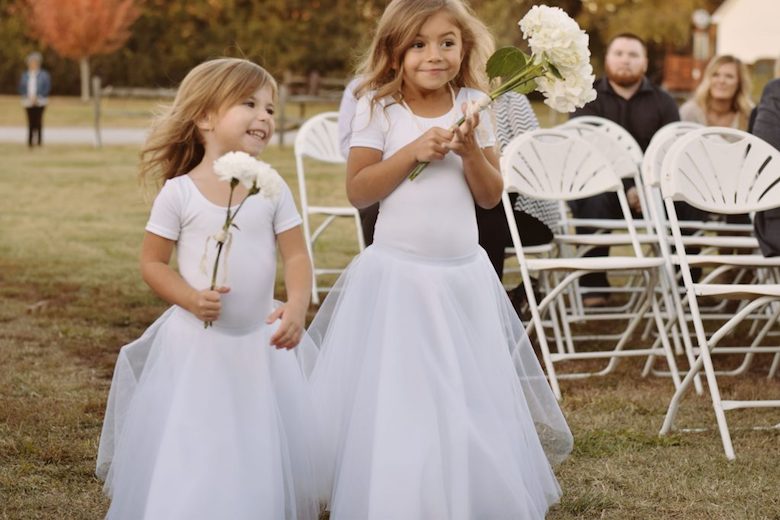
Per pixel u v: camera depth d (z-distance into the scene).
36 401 5.60
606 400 5.90
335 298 4.37
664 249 6.23
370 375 3.87
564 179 6.53
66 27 41.62
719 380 6.50
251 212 3.78
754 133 6.27
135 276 9.54
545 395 4.34
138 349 3.96
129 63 45.59
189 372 3.68
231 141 3.82
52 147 23.55
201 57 45.53
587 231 8.69
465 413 3.78
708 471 4.71
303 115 24.67
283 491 3.73
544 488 4.11
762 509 4.26
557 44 3.78
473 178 3.96
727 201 5.59
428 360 3.83
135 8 44.31
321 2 46.12
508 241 6.98
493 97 3.84
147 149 3.91
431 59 3.92
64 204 14.67
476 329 3.97
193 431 3.61
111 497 3.93
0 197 15.23
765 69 32.47
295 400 3.90
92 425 5.23
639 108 9.24
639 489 4.48
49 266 9.94
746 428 5.36
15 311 7.91
